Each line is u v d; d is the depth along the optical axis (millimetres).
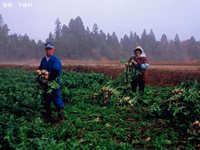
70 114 6301
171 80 12773
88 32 139375
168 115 6145
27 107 6367
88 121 5676
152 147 4223
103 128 5168
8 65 28375
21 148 3535
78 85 11781
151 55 122875
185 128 5145
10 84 9477
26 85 9031
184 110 5656
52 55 5633
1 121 4566
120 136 4734
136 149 4035
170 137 4699
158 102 6613
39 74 5438
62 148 3809
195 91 6527
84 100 8000
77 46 103750
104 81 12750
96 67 18375
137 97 7645
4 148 3811
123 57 119188
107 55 111875
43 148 3512
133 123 5641
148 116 6332
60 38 112438
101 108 7133
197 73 12078
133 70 7895
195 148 4199
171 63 31500
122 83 8125
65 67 20859
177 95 6305
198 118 5254
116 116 6320
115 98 7680
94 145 4199
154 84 13227
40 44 109000
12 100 6840
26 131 4250
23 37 106562
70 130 4762
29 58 100250
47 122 5574
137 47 7965
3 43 96062
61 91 8281
